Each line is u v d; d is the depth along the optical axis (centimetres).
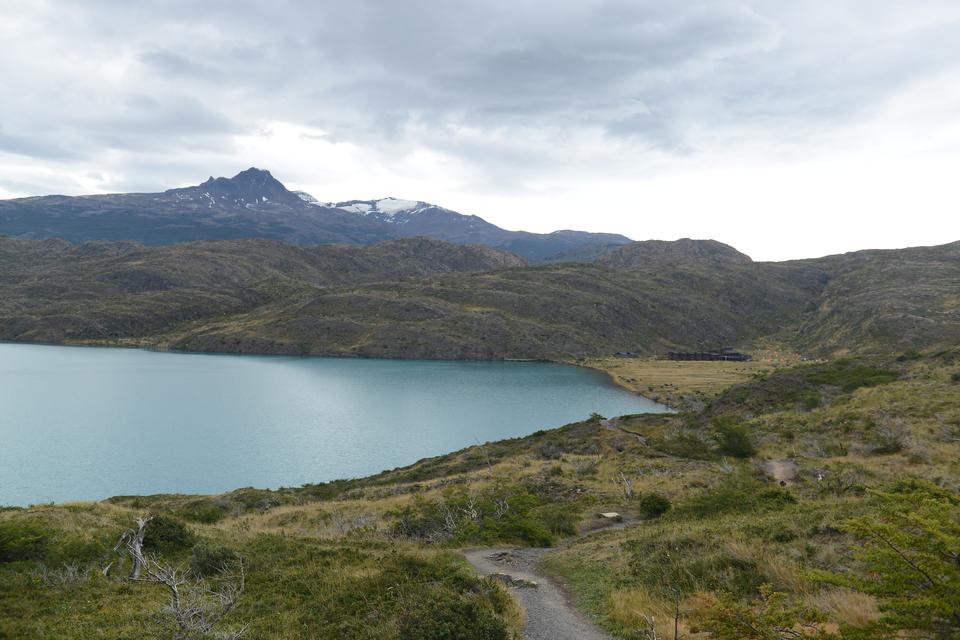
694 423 7450
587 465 4881
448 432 11175
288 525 3756
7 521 2370
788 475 3512
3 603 1667
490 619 1259
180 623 1182
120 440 9781
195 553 2136
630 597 1455
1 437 9762
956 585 720
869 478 2831
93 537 2420
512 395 16100
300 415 12606
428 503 3506
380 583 1655
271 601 1634
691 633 1062
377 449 9662
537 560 2180
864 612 1044
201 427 11081
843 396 6222
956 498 888
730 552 1560
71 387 15600
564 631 1334
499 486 4138
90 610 1612
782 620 825
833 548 1467
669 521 2577
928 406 4525
